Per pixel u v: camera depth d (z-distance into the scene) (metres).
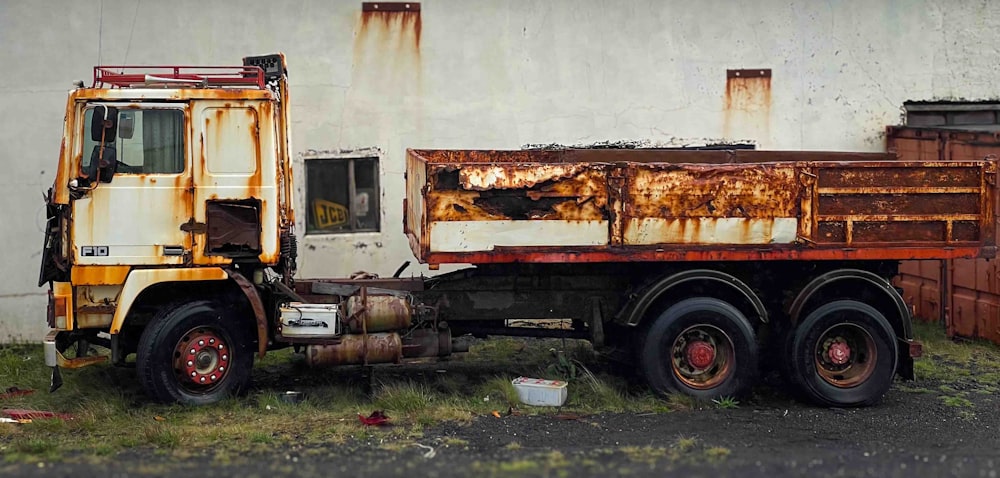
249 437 7.53
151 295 8.68
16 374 9.70
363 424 7.99
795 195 8.58
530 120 11.63
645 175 8.45
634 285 9.02
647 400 8.73
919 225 8.73
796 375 8.80
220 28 11.10
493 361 10.22
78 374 9.60
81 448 7.26
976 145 10.77
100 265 8.25
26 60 10.82
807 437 7.69
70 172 8.19
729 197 8.53
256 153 8.45
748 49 11.91
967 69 12.28
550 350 10.62
